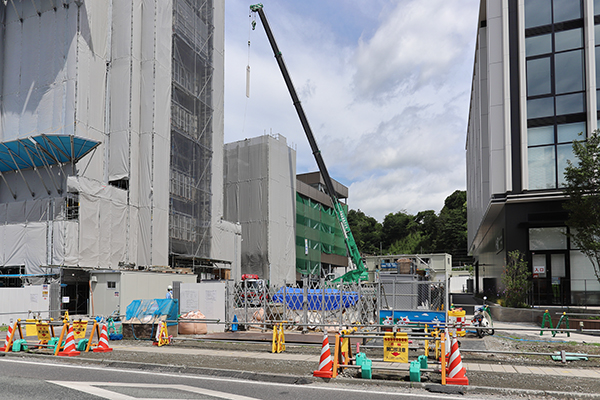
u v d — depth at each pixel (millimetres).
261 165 51812
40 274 28125
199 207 39750
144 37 35250
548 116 24875
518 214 25391
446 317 16062
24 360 12398
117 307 24734
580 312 21797
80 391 8289
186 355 12891
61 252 28078
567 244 24500
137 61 34812
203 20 42469
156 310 16984
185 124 38875
